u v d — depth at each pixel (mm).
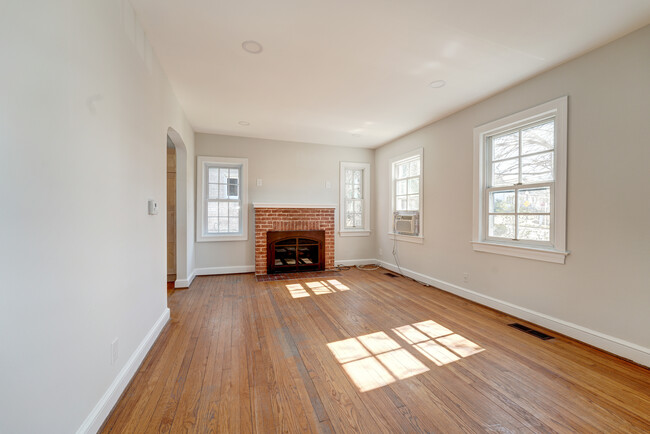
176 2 1758
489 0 1722
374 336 2432
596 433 1351
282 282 4258
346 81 2803
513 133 2973
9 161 870
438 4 1763
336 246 5445
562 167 2424
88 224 1293
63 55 1115
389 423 1415
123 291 1680
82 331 1240
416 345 2264
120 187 1640
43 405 994
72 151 1174
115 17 1571
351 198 5637
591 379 1794
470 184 3412
